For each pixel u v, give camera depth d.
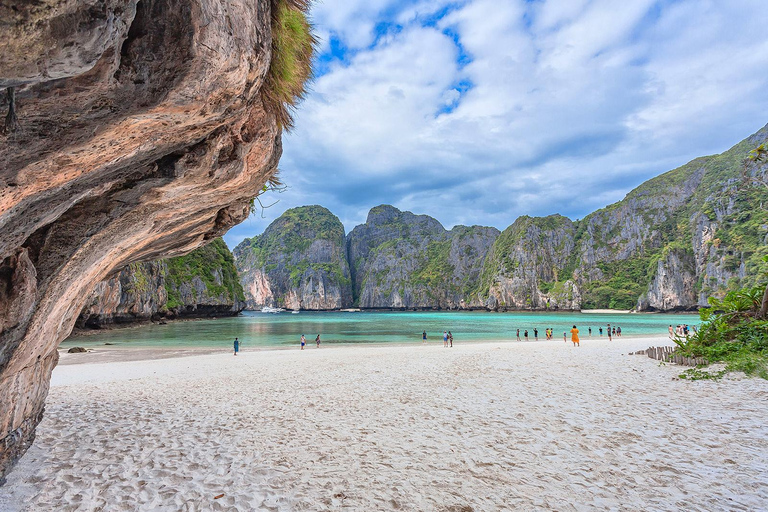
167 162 3.22
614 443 5.80
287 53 3.77
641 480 4.61
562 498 4.24
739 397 7.90
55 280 3.28
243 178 4.41
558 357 16.48
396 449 5.75
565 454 5.45
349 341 35.59
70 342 34.03
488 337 39.94
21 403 4.32
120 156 2.53
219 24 2.14
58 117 1.83
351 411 7.93
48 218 2.62
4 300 2.80
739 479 4.55
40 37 1.33
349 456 5.51
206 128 2.91
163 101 2.16
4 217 2.12
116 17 1.55
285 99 4.19
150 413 7.88
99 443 6.01
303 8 3.91
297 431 6.64
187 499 4.27
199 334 43.78
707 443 5.66
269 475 4.90
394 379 11.75
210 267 91.94
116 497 4.30
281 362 17.34
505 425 6.80
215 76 2.30
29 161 1.90
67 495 4.32
